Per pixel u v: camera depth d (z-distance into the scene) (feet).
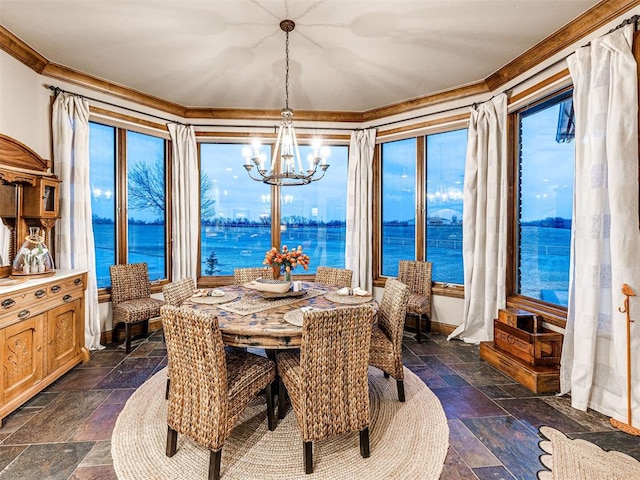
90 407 7.23
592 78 7.00
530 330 9.29
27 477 5.20
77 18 7.58
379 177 13.94
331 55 9.25
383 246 14.24
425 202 13.10
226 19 7.63
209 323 4.86
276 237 14.44
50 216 9.02
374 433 6.40
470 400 7.61
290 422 6.77
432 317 12.83
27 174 8.41
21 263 8.22
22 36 8.29
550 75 8.73
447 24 7.84
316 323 5.00
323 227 14.78
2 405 6.56
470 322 11.30
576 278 7.38
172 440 5.67
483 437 6.25
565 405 7.36
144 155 12.70
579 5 7.15
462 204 12.37
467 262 11.29
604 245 6.96
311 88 11.43
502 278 10.36
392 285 8.23
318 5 7.14
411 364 9.66
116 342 11.23
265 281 9.14
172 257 12.96
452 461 5.61
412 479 5.22
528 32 8.14
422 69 10.11
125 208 12.12
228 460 5.63
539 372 8.00
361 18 7.60
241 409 5.55
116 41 8.54
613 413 6.79
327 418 5.30
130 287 11.44
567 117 8.96
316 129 13.76
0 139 7.77
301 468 5.46
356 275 13.55
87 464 5.49
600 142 6.83
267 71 10.17
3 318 6.59
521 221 10.58
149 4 7.10
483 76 10.61
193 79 10.69
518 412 7.10
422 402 7.53
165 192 13.26
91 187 11.32
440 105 12.07
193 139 12.99
